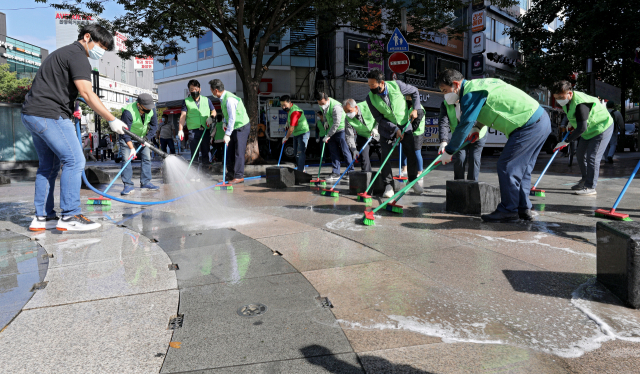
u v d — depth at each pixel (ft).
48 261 9.53
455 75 12.53
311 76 67.77
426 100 82.17
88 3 36.42
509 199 12.98
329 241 11.02
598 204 16.22
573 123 18.21
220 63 68.69
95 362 5.38
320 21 45.75
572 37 66.18
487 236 11.34
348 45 68.54
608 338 5.87
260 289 7.75
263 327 6.28
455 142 12.52
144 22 40.47
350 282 8.05
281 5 38.99
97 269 8.95
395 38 28.02
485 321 6.42
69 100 12.53
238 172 24.89
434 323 6.37
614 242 7.27
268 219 14.01
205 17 39.83
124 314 6.74
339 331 6.14
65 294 7.57
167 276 8.48
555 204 16.31
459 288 7.71
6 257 9.89
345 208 15.90
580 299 7.18
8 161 36.01
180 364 5.32
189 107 25.38
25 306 7.06
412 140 18.11
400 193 14.52
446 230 12.08
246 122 24.72
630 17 55.42
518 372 5.08
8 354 5.58
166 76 78.84
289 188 22.54
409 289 7.68
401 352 5.56
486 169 35.12
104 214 15.15
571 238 11.08
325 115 24.99
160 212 15.52
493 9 90.84
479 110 12.23
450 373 5.07
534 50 73.10
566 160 44.16
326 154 53.78
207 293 7.58
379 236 11.46
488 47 92.79
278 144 51.52
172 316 6.67
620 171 30.35
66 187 12.34
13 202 18.25
